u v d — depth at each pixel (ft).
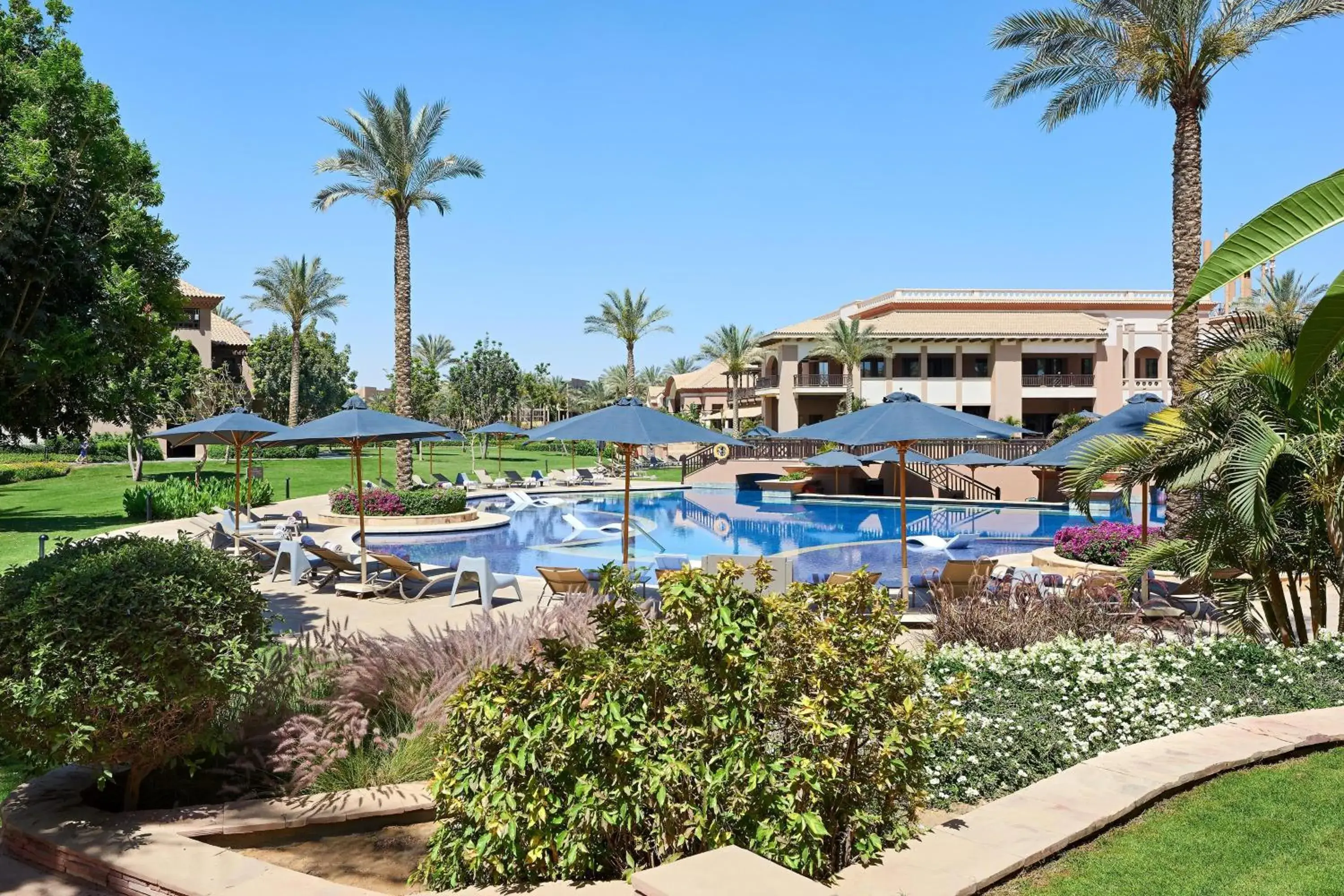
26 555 51.13
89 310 30.37
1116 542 46.26
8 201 27.94
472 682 13.11
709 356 202.90
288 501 94.38
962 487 107.04
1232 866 13.25
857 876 12.34
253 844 15.35
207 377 147.02
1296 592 26.40
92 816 15.16
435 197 92.27
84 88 30.19
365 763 17.60
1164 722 19.89
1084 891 12.53
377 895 12.58
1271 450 23.66
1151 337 180.14
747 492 117.80
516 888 12.05
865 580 13.92
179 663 14.87
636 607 13.88
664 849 12.30
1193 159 47.29
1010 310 182.09
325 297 176.55
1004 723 19.24
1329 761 17.63
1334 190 11.24
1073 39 52.34
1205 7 46.03
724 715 12.44
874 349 164.55
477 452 218.38
